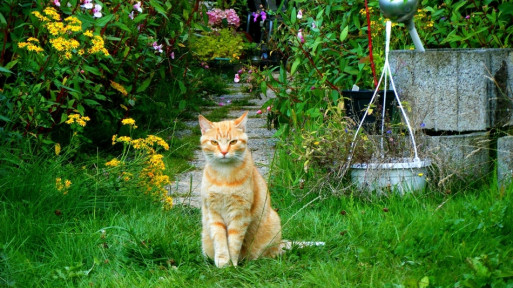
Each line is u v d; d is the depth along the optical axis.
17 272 3.03
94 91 4.35
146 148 3.93
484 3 4.34
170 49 5.24
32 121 3.91
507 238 3.19
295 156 4.00
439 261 3.06
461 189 3.81
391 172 3.74
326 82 4.27
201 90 7.11
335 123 3.96
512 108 3.99
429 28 4.38
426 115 3.94
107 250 3.24
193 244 3.35
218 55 8.68
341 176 3.76
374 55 4.19
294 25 4.36
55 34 3.75
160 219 3.53
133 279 3.04
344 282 2.98
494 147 3.97
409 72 3.94
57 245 3.25
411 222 3.37
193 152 4.98
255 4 9.45
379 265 3.07
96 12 4.16
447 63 3.92
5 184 3.49
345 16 4.35
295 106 4.37
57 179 3.62
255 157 4.75
